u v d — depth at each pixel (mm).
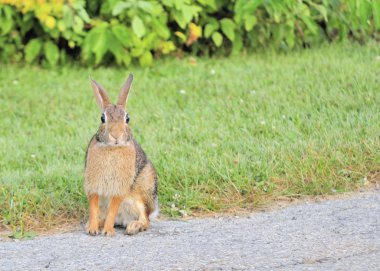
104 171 9531
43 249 9188
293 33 16844
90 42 15812
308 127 12875
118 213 10078
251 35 17109
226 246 8977
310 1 16594
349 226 9484
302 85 14891
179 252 8836
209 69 16297
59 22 15539
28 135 13578
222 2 16953
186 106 14453
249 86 15062
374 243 8852
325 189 11008
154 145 12508
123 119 9344
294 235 9266
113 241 9438
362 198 10672
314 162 11531
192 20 17016
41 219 10414
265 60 16719
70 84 15734
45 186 11258
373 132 12359
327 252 8625
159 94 15109
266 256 8578
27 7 15406
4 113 14555
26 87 15617
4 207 10594
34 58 16719
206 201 10773
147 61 16250
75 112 14492
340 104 13766
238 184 11070
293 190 11039
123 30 15773
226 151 12125
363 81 14594
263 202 10773
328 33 17609
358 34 17703
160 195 11008
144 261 8586
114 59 16891
